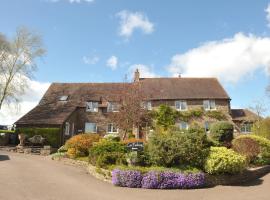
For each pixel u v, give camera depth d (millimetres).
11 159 24109
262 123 33562
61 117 38469
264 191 15320
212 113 40531
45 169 19859
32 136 35500
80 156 23828
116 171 16234
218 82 44719
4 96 41344
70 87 46375
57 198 12469
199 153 17578
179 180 15992
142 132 39375
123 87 40844
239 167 18078
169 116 40125
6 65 41562
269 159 23469
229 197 13953
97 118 42156
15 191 13227
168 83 44312
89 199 12656
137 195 13961
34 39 46125
